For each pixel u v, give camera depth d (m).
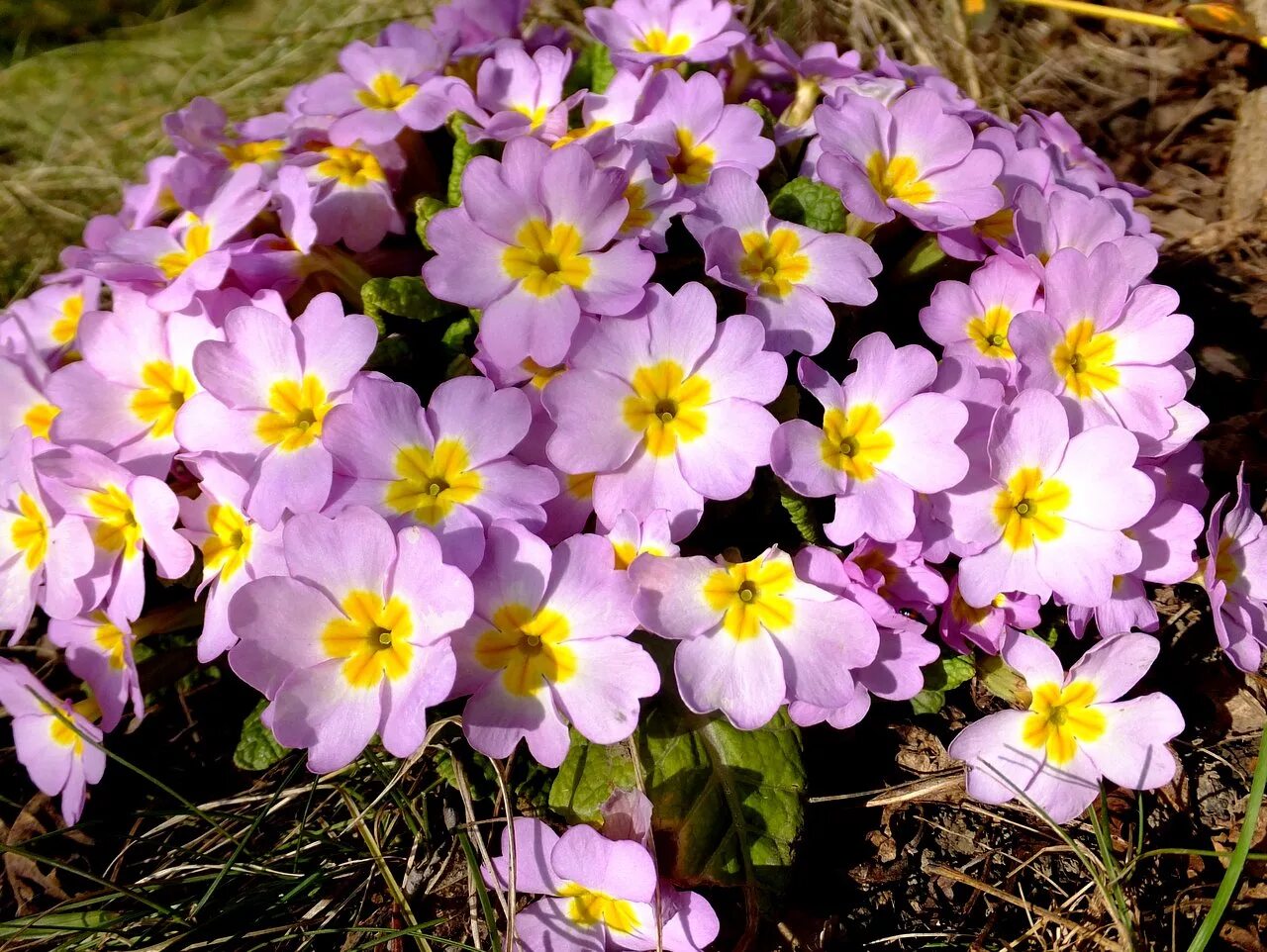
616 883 0.19
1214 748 0.24
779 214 0.23
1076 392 0.21
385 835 0.23
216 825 0.22
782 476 0.19
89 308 0.23
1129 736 0.21
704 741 0.21
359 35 0.39
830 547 0.21
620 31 0.25
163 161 0.25
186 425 0.20
